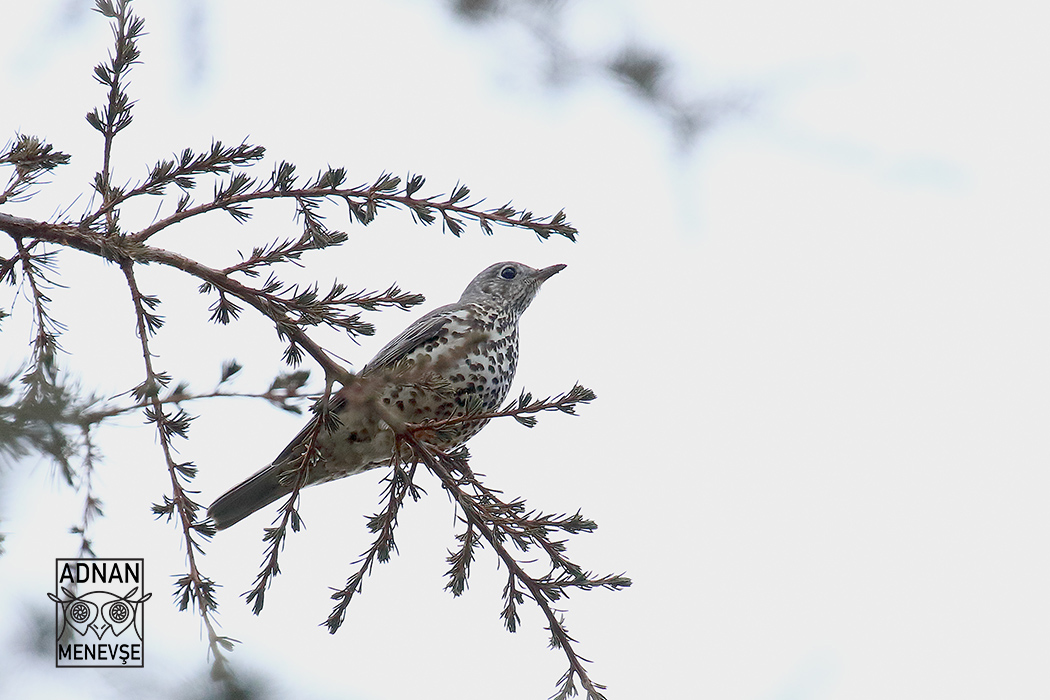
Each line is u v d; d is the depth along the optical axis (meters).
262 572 9.14
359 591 9.34
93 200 9.25
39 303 9.61
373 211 9.27
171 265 9.06
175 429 8.68
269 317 9.16
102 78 9.23
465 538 9.49
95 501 7.10
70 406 6.87
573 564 9.37
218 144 9.22
